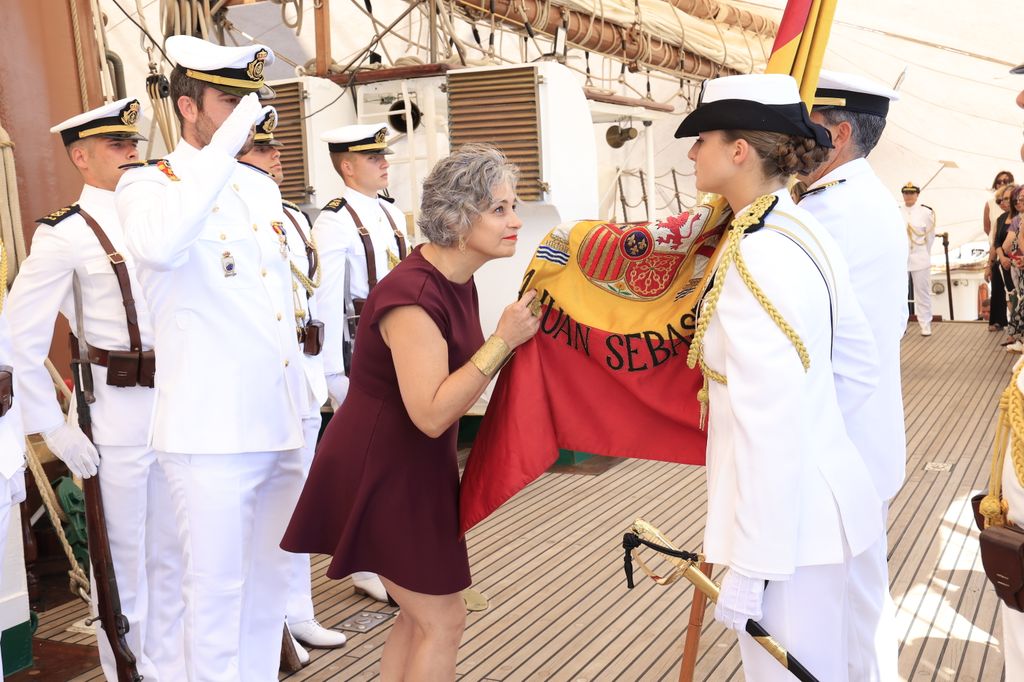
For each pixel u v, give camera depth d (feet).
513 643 11.89
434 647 8.03
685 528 16.20
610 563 14.60
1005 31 27.32
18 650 11.60
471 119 18.38
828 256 6.56
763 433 6.00
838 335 6.99
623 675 10.95
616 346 7.59
